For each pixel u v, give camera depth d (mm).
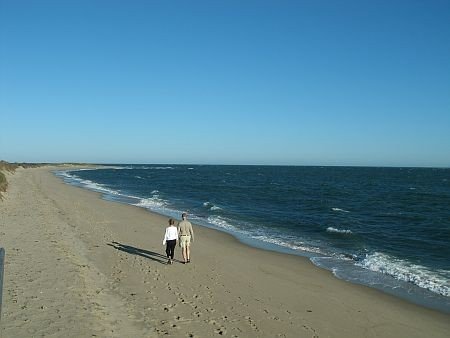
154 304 9305
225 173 123938
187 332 7848
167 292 10375
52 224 18344
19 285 8953
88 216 23625
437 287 12164
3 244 12766
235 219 26875
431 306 10586
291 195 46406
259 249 17422
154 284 10992
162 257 14578
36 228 16594
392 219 28109
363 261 15375
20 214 20234
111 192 46375
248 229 22938
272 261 15195
